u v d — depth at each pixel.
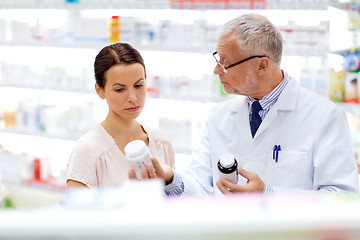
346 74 2.95
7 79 4.14
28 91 4.50
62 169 4.00
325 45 2.99
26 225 0.55
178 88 3.46
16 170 4.20
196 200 0.62
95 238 0.56
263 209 0.56
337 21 3.15
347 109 2.94
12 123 4.19
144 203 0.59
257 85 1.84
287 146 1.89
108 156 1.71
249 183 1.60
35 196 4.37
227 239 0.54
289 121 1.90
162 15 3.76
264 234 0.54
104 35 3.71
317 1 2.89
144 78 1.70
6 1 3.92
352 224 0.53
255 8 3.04
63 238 0.56
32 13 4.27
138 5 3.35
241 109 1.99
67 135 3.90
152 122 3.77
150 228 0.54
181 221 0.54
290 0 2.96
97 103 3.99
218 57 2.00
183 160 3.63
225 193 1.61
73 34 3.82
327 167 1.79
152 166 1.43
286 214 0.54
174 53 3.66
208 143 2.10
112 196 0.62
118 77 1.62
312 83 3.03
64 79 3.88
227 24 1.83
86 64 4.10
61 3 3.66
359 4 2.99
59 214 0.57
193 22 3.34
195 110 3.68
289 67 3.30
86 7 3.55
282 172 1.88
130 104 1.66
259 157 1.92
